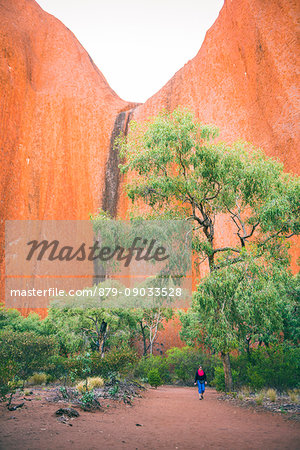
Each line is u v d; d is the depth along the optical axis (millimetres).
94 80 84938
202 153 13250
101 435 5230
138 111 74125
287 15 47719
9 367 7867
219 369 16078
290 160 39250
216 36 60250
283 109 43188
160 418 7789
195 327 27812
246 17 53375
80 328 24828
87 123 76938
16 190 63594
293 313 16484
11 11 80312
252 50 50781
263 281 11664
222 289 11727
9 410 6445
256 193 13773
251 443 5191
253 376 13328
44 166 69500
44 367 14812
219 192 14453
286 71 44750
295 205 12836
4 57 69125
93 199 72562
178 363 26609
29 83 73750
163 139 12992
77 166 73562
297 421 7238
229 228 44375
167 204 14516
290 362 13938
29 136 69750
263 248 13414
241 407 9891
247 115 48562
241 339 12758
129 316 25422
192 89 62719
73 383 13117
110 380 13008
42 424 5480
